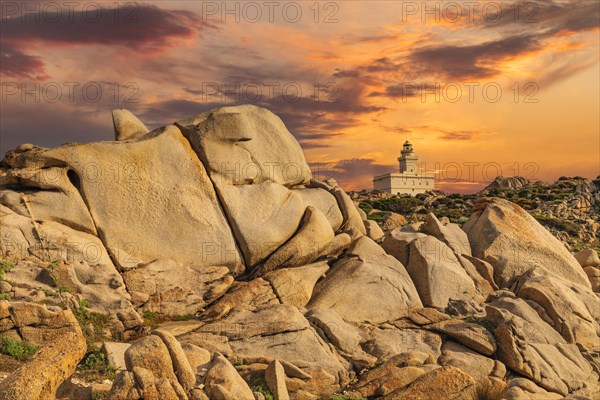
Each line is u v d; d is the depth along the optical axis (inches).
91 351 690.2
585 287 992.2
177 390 575.8
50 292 738.2
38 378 557.9
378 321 871.1
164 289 831.7
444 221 1077.8
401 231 1024.2
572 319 889.5
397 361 751.1
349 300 876.0
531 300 918.4
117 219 856.3
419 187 4128.9
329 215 1012.5
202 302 835.4
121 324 755.4
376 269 913.5
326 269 923.4
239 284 880.3
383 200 3090.6
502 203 1103.0
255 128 1009.5
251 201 939.3
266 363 706.2
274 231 925.8
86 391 592.1
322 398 697.6
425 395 684.7
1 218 794.2
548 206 2719.0
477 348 818.2
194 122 967.0
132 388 556.7
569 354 843.4
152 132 945.5
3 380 564.4
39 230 799.7
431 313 883.4
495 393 721.0
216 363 625.3
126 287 813.9
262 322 766.5
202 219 898.1
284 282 870.4
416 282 943.0
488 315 867.4
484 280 971.3
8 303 675.4
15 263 762.2
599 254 1862.7
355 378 739.4
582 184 2874.0
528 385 773.3
